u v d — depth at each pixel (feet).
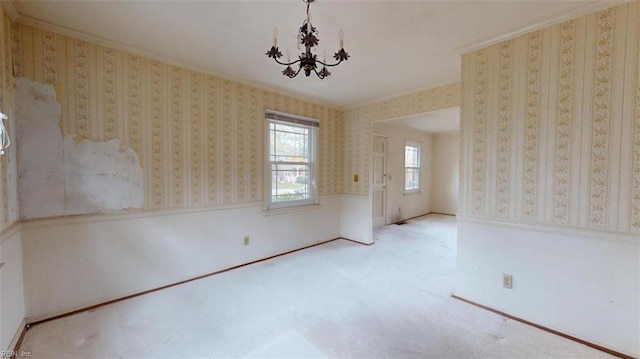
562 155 6.55
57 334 6.56
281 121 12.34
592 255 6.24
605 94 5.98
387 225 19.53
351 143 14.93
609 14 5.89
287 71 5.57
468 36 7.40
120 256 8.30
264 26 6.93
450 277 10.12
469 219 8.16
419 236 16.31
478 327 6.95
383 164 19.38
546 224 6.81
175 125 9.27
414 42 7.73
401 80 10.80
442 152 24.21
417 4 5.97
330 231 15.08
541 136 6.82
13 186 6.38
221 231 10.58
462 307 7.93
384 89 11.93
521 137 7.14
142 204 8.66
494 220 7.64
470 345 6.26
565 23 6.42
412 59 8.86
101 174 7.89
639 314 5.77
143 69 8.55
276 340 6.39
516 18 6.54
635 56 5.65
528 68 6.97
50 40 7.03
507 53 7.31
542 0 5.84
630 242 5.80
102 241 7.98
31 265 6.90
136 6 6.09
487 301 7.82
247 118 11.21
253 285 9.38
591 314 6.29
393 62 9.10
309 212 13.91
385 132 19.33
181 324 7.02
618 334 5.99
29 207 6.84
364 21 6.65
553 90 6.63
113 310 7.68
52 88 7.09
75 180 7.49
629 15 5.68
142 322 7.10
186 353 5.93
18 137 6.67
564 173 6.53
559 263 6.66
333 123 14.85
